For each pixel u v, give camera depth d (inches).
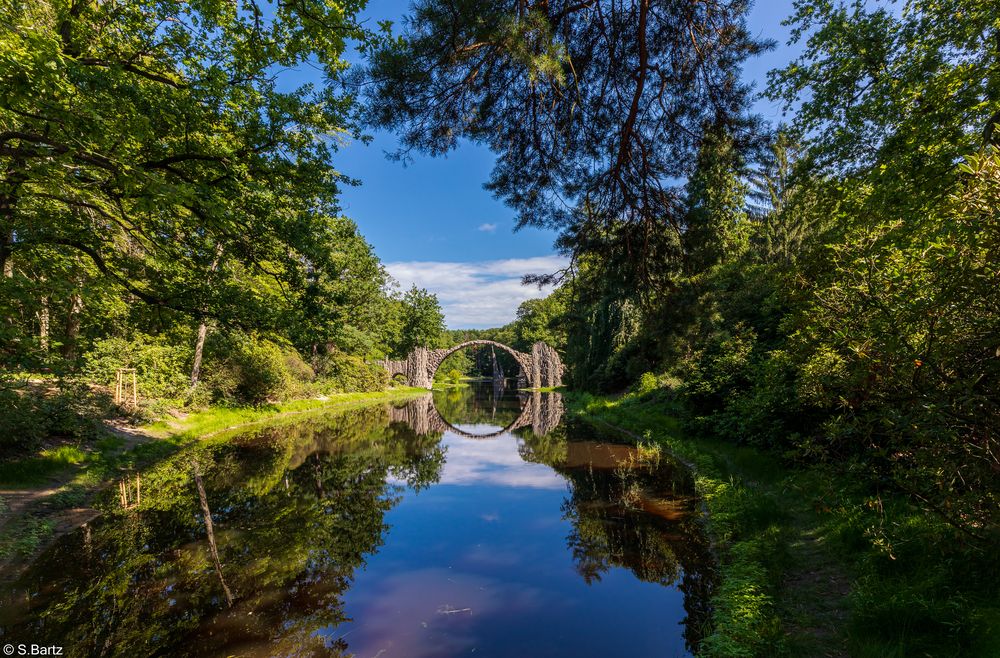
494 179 249.1
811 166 378.6
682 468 460.1
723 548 257.8
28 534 268.7
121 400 593.3
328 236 401.1
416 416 1144.8
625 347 1069.1
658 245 247.6
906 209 243.6
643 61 192.9
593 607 213.0
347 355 1535.4
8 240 316.2
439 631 192.9
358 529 315.0
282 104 308.2
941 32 351.9
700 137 219.1
